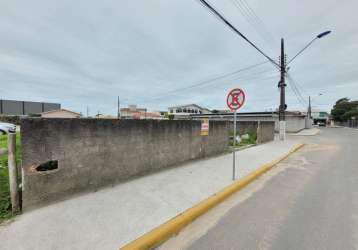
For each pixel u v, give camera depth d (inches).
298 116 1027.9
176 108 2027.6
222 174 197.6
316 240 93.5
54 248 81.5
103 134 149.5
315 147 439.5
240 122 598.2
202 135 267.3
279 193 157.4
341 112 2135.8
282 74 523.2
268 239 95.0
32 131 112.2
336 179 193.6
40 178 116.3
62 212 111.7
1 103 1745.8
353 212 122.0
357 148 414.3
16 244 83.2
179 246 91.1
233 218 116.6
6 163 182.2
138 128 177.5
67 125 127.7
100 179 149.3
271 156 305.4
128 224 101.3
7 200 117.9
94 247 83.3
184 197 137.3
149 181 170.4
